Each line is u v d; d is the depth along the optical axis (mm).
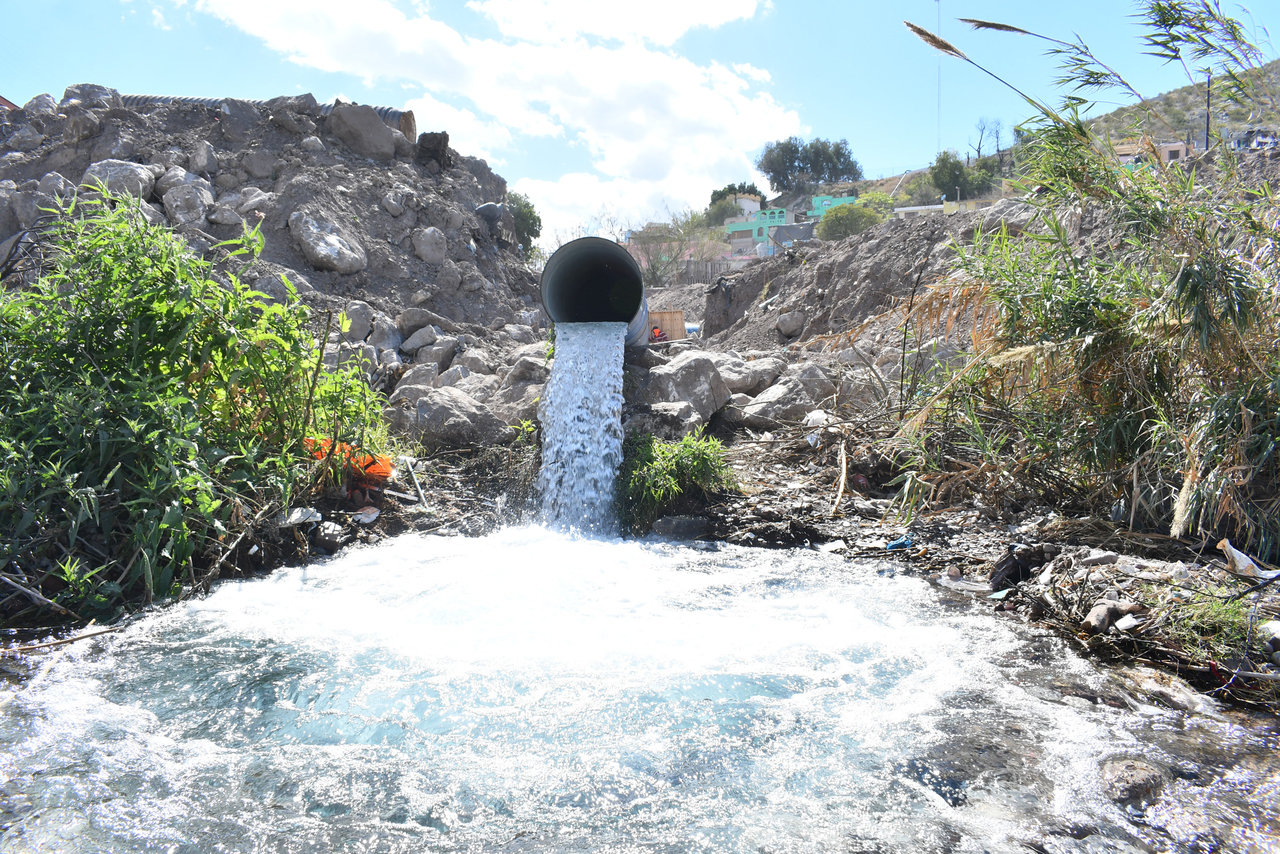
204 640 4684
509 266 16594
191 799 3137
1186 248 5637
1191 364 5750
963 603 5387
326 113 16641
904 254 16203
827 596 5508
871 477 7887
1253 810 3088
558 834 2949
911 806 3119
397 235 14281
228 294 6496
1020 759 3455
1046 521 6496
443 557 6285
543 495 7535
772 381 10234
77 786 3197
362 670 4316
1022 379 6637
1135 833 2953
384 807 3109
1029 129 6340
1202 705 3951
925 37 6250
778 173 126375
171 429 5734
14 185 12477
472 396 9500
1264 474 5426
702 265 54656
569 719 3816
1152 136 6285
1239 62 5867
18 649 4508
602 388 7719
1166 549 5523
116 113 14258
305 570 5938
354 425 7191
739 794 3207
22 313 6051
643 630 4887
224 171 13883
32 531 5293
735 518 7090
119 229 6289
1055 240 6617
